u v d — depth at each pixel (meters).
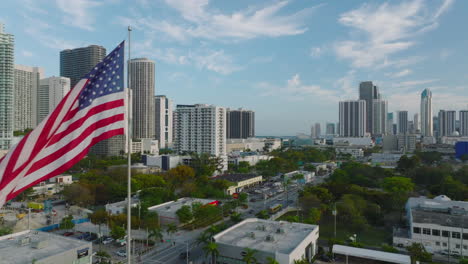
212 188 171.12
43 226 122.75
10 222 125.19
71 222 115.81
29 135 33.44
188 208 122.56
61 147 33.41
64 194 154.12
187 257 85.12
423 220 105.88
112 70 35.44
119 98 35.00
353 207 127.06
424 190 196.50
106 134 34.12
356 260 89.00
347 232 118.00
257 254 75.00
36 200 164.50
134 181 171.00
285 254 71.38
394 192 149.75
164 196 151.25
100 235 103.75
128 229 32.62
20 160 32.59
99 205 156.00
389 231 119.94
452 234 98.50
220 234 85.94
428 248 100.75
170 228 106.62
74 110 34.38
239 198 152.25
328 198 146.50
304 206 141.12
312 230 90.81
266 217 128.12
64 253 68.25
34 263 62.41
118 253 91.81
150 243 101.75
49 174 32.72
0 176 31.72
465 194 153.00
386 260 83.56
